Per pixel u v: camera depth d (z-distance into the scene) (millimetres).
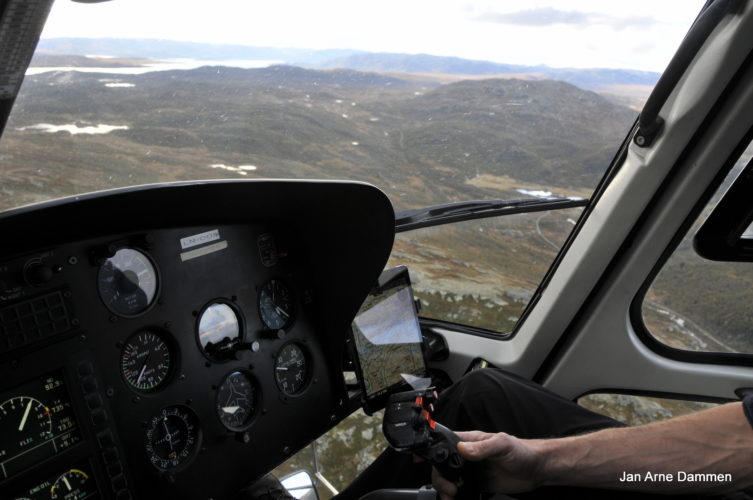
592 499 1342
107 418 1434
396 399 1378
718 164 1852
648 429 1218
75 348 1381
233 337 1761
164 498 1552
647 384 2303
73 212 1275
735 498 1203
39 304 1318
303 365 1964
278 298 1891
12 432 1289
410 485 1691
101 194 1285
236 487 1719
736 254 1991
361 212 1784
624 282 2143
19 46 749
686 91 1815
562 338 2352
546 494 1396
